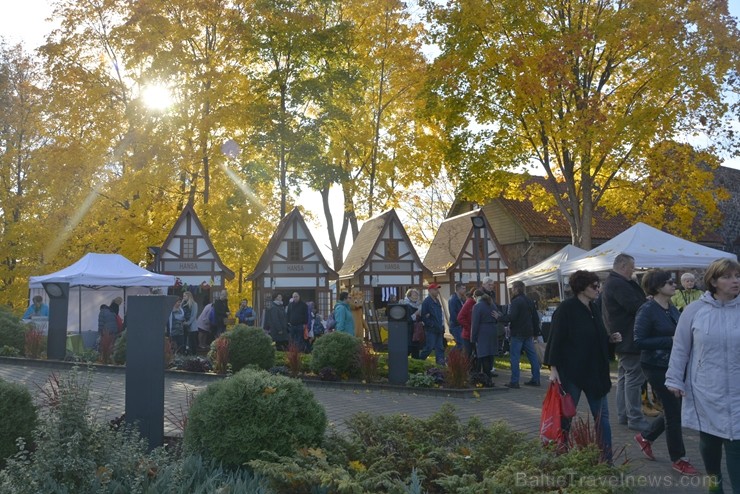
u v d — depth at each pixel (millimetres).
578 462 5496
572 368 7027
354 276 33812
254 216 32250
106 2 31422
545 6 26250
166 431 8727
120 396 12117
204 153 31188
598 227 41188
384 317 25328
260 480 5598
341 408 11578
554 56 24125
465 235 35781
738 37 24047
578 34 24500
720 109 25016
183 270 31203
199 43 32781
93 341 21578
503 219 41031
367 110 36469
